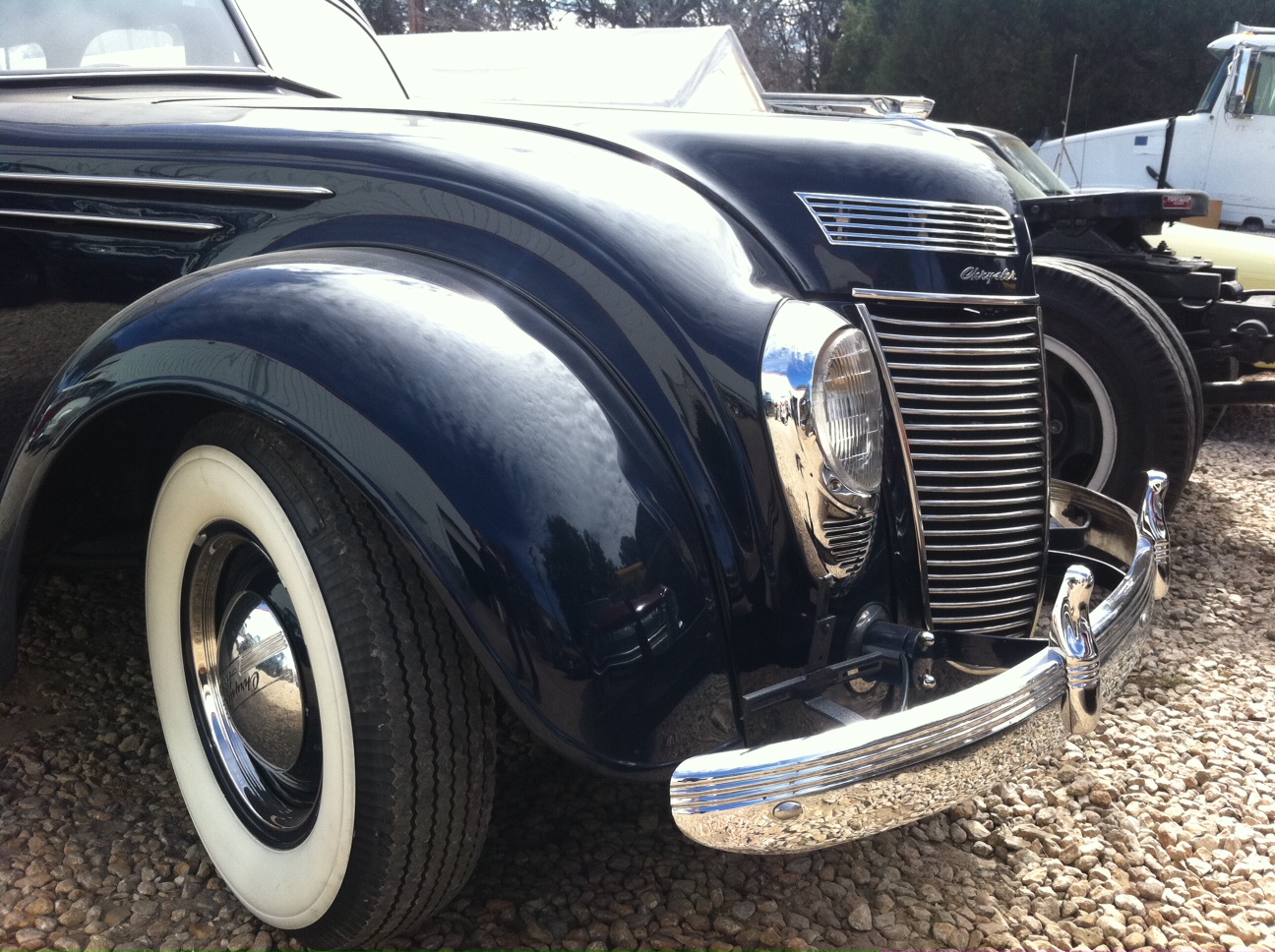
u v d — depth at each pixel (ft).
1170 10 57.52
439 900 5.19
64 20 8.51
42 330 7.29
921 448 6.06
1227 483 16.07
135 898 5.90
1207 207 13.00
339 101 7.64
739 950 5.68
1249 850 6.94
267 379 4.78
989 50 59.62
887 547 5.74
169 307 5.25
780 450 4.99
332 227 5.97
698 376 5.03
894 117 7.47
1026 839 6.90
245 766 5.75
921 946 5.84
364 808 4.82
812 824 4.43
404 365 4.66
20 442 5.66
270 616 5.39
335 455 4.57
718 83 36.17
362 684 4.73
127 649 8.61
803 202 6.00
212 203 6.49
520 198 5.52
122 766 7.12
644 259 5.24
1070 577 5.11
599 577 4.58
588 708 4.56
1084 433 11.62
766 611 5.04
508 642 4.46
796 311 5.23
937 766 4.63
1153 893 6.39
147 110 7.31
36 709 7.71
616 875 6.24
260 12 9.75
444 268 5.38
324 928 5.26
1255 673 9.53
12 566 5.91
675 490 4.94
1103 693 5.49
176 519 5.62
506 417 4.65
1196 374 11.71
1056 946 5.93
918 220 6.19
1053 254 14.14
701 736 4.84
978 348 6.23
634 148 6.09
